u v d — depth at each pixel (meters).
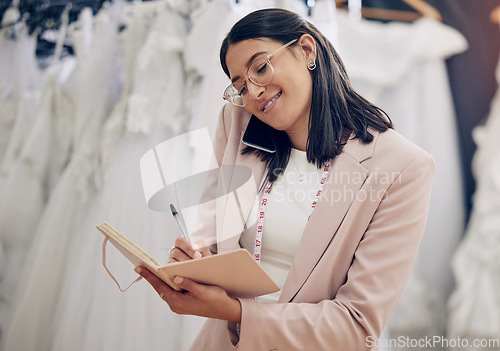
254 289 0.96
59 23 2.64
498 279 2.21
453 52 2.48
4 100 2.71
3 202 2.46
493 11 2.47
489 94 2.49
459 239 2.39
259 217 1.15
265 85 1.08
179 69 2.27
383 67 2.51
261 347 0.99
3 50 2.76
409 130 2.46
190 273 0.94
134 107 2.23
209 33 2.17
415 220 1.04
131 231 2.11
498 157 2.33
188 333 1.92
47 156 2.52
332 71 1.15
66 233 2.29
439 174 2.42
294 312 1.00
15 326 2.20
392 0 2.55
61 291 2.21
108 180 2.24
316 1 2.04
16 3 2.70
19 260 2.45
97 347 2.01
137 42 2.38
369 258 1.03
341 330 0.98
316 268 1.05
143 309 2.01
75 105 2.53
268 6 2.16
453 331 2.24
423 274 2.40
